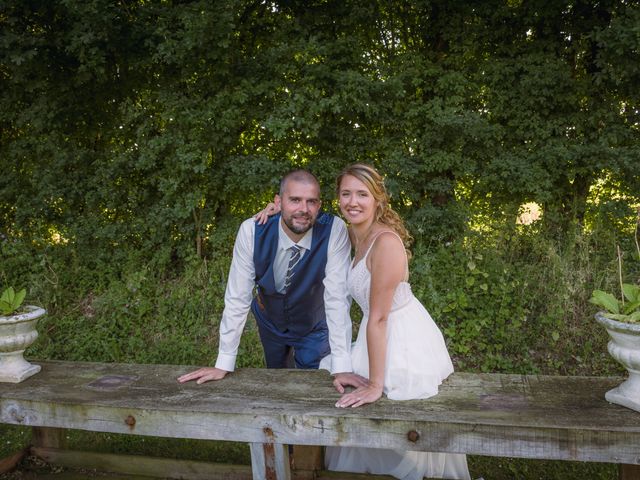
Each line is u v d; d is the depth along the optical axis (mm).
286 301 2623
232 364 2467
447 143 4898
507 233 4559
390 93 4789
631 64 4328
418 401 2049
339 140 5012
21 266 5137
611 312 1929
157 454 3018
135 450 3066
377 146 4961
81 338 4371
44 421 2182
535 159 4789
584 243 4320
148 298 4648
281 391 2211
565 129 4777
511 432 1784
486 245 4480
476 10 4852
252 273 2527
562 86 4637
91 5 4215
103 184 5234
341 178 2172
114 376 2459
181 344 4137
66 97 5160
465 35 4879
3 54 4520
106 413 2104
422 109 4777
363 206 2117
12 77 4961
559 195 4875
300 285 2545
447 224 4762
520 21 4840
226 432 2016
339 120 5004
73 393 2242
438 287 4246
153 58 4508
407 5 5043
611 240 4508
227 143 4848
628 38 4125
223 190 5023
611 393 1991
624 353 1820
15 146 5473
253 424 1986
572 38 4844
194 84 4848
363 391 2078
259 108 4805
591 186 5059
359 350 2389
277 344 2871
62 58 4961
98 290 4883
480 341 4008
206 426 2029
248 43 5191
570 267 4145
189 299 4516
